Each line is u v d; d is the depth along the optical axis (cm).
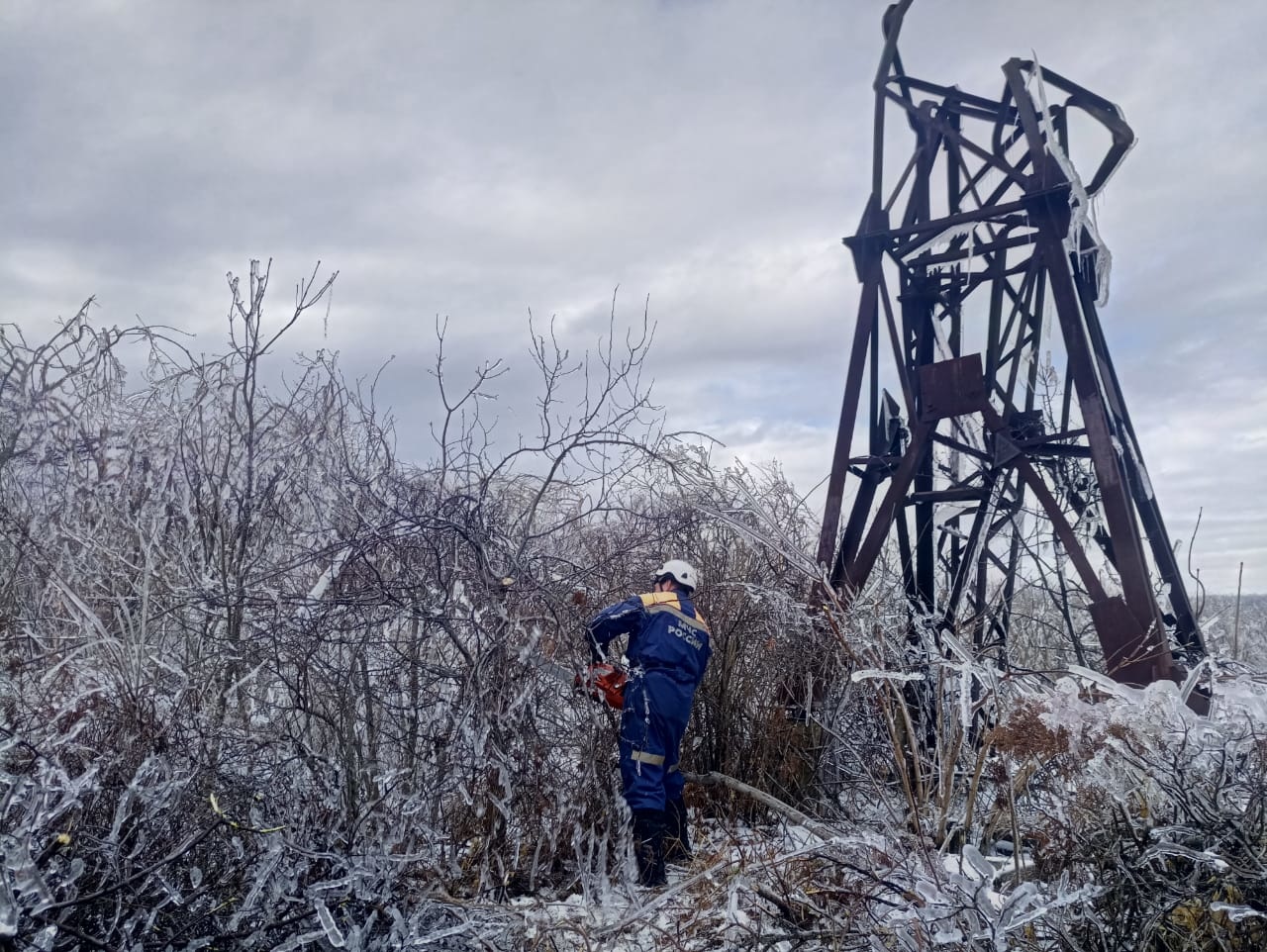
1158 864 306
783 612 503
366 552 382
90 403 418
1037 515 632
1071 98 654
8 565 409
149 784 288
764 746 488
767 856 366
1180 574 613
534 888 361
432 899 319
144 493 415
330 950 281
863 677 427
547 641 404
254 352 420
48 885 245
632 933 339
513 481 452
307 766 335
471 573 377
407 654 374
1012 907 274
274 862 274
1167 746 339
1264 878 275
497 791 369
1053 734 353
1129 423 648
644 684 418
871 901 319
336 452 439
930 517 672
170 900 255
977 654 468
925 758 465
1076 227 591
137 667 332
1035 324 661
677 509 521
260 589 366
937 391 611
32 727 300
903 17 661
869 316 649
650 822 398
